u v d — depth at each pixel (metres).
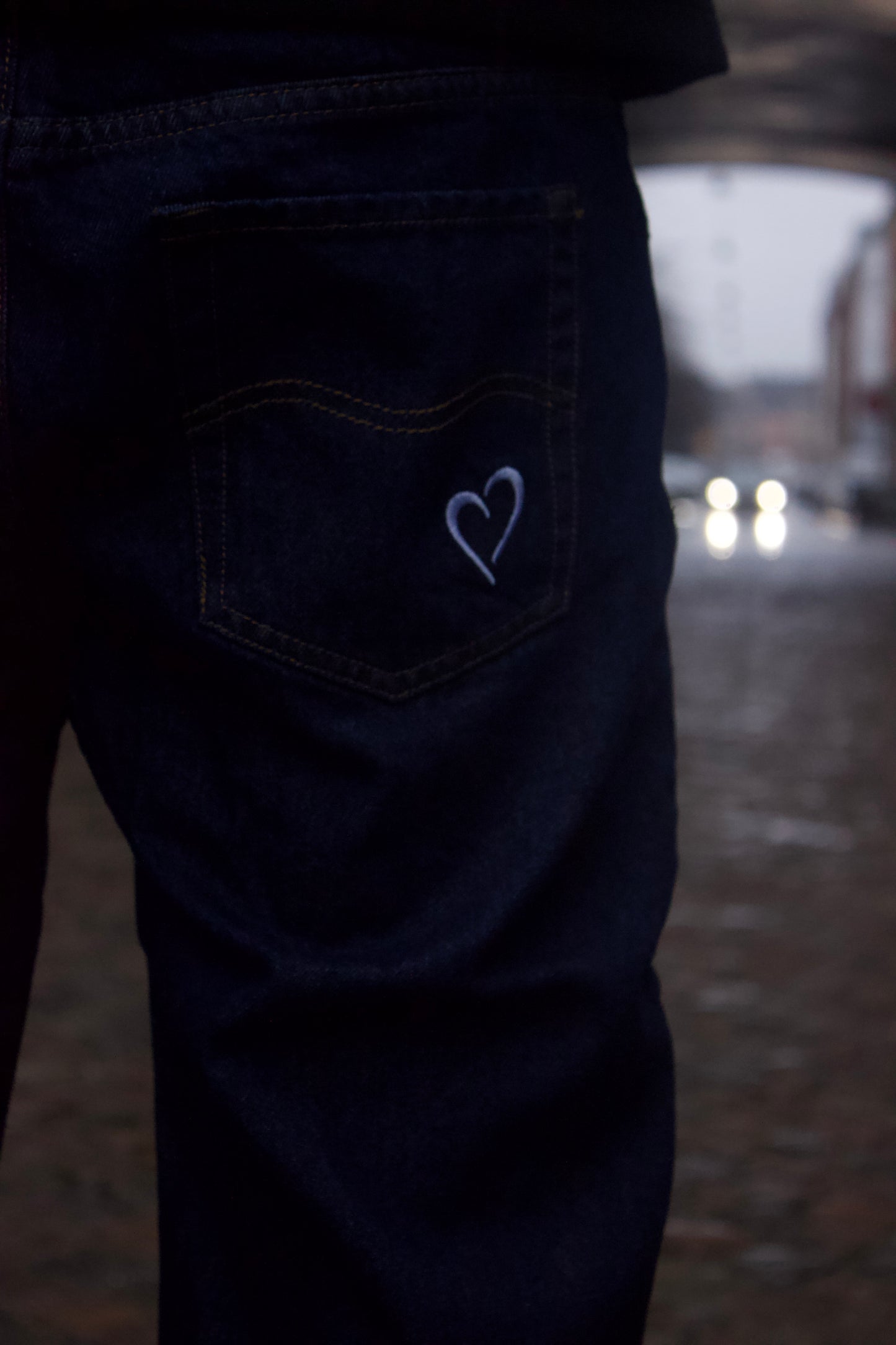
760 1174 2.04
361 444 0.74
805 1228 1.90
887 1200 1.97
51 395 0.74
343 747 0.73
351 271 0.73
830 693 6.64
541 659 0.78
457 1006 0.73
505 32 0.77
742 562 16.88
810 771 4.84
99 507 0.76
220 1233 0.76
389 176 0.75
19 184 0.73
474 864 0.75
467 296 0.76
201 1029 0.73
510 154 0.78
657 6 0.83
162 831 0.77
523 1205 0.75
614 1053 0.77
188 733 0.77
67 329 0.74
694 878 3.50
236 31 0.73
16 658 0.84
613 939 0.78
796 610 10.87
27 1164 2.07
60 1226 1.90
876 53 17.72
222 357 0.73
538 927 0.76
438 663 0.75
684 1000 2.69
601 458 0.81
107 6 0.72
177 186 0.72
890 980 2.78
